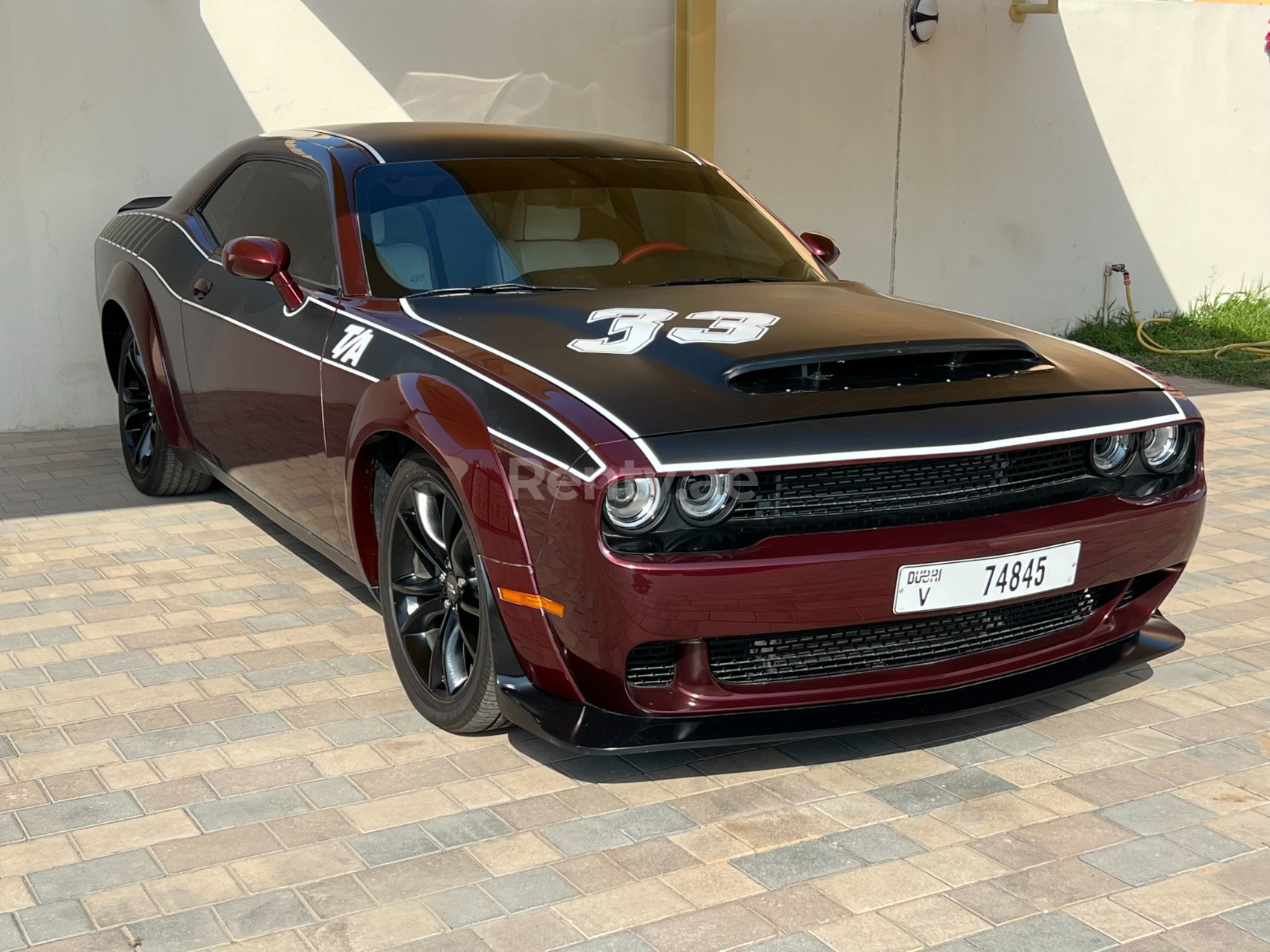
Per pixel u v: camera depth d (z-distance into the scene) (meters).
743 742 2.73
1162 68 9.77
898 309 3.43
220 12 6.57
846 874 2.54
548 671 2.76
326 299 3.66
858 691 2.82
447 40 7.11
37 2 6.18
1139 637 3.32
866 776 2.98
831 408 2.72
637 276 3.71
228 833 2.70
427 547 3.17
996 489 2.86
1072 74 9.38
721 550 2.59
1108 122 9.64
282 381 3.76
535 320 3.23
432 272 3.61
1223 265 10.48
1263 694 3.49
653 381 2.79
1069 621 3.17
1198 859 2.61
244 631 3.87
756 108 8.11
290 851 2.62
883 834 2.71
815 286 3.79
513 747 3.12
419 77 7.08
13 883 2.50
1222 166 10.27
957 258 9.18
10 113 6.22
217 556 4.60
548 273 3.65
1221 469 6.19
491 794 2.88
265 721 3.24
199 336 4.38
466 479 2.81
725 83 7.97
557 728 2.73
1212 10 9.88
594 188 4.03
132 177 6.54
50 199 6.38
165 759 3.03
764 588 2.60
